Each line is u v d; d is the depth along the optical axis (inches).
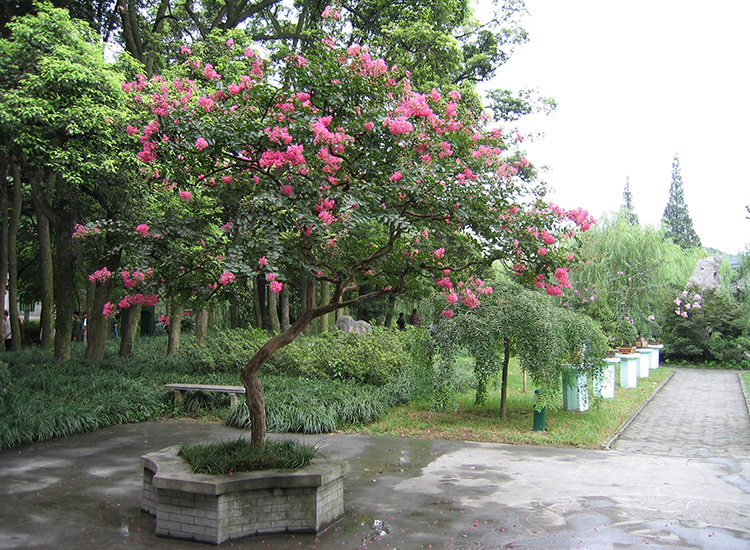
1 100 390.6
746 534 191.5
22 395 365.4
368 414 389.7
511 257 218.8
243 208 211.5
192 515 185.2
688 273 971.3
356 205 190.5
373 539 187.9
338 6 232.5
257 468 198.1
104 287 533.3
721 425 400.8
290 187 194.9
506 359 401.1
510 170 232.8
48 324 657.6
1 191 601.9
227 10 658.2
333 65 199.3
